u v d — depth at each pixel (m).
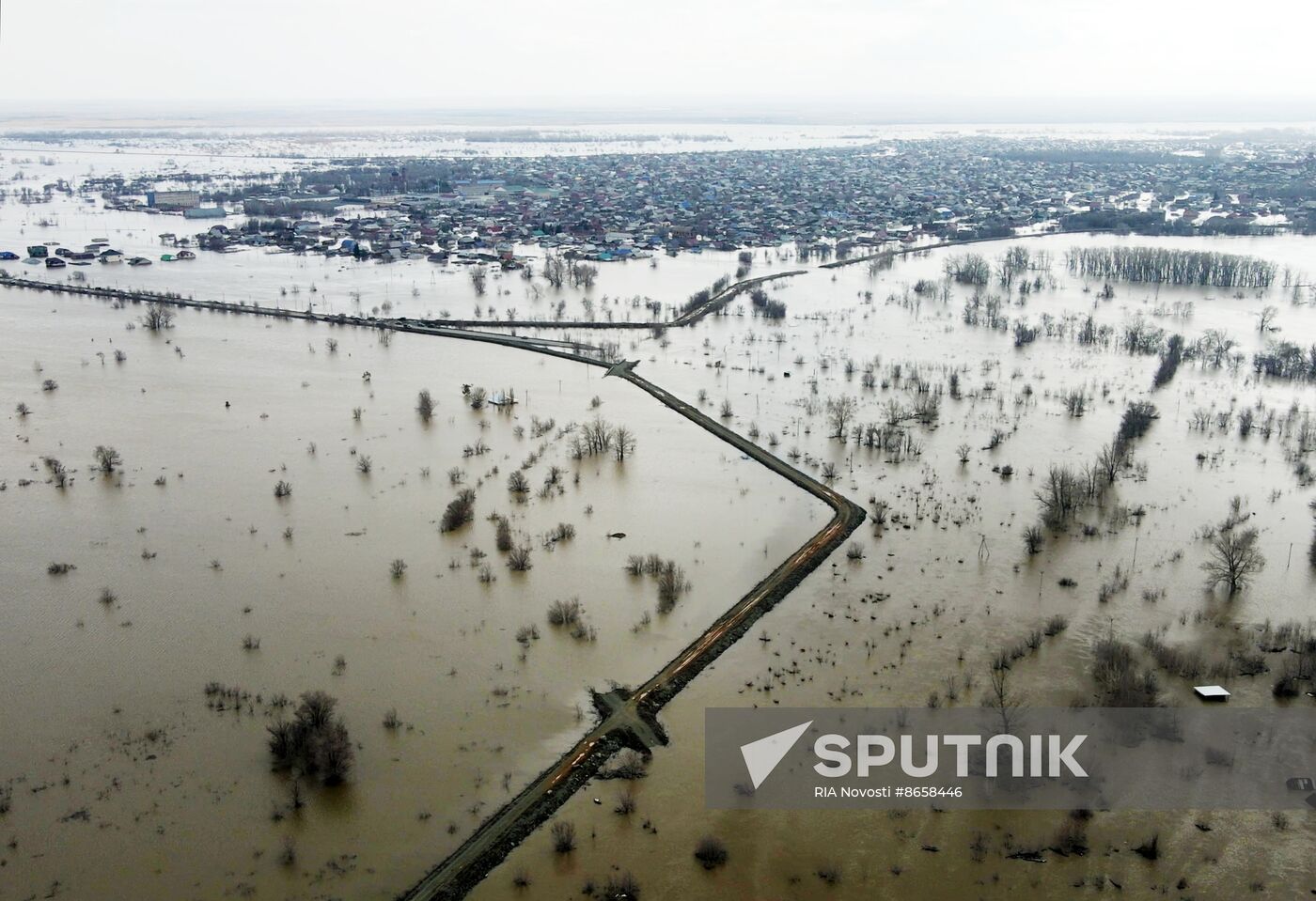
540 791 67.75
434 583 96.06
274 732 70.69
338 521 109.50
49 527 107.12
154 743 72.19
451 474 122.62
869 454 131.25
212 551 102.19
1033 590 95.25
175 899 58.69
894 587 95.94
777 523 110.94
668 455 131.75
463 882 60.28
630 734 74.06
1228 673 80.50
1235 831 64.62
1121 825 65.31
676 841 64.00
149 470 123.69
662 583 93.56
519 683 80.25
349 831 64.25
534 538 105.94
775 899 59.62
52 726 74.00
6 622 88.12
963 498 116.69
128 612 90.12
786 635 87.75
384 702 77.38
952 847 63.56
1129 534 107.06
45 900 58.28
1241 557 94.44
